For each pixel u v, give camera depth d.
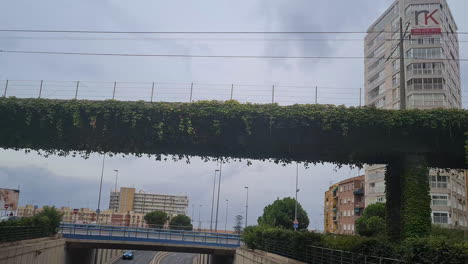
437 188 54.97
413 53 60.56
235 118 19.61
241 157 21.41
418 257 15.22
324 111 19.50
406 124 19.38
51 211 39.56
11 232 28.48
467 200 63.25
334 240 24.50
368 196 69.12
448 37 63.59
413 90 59.41
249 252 34.84
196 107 20.02
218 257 54.72
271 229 35.56
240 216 74.06
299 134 19.97
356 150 20.52
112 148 21.20
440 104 58.16
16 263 26.88
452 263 13.61
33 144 21.06
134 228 44.94
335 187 91.75
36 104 20.34
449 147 20.00
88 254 50.47
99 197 65.19
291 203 74.75
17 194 41.75
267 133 20.03
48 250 34.19
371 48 72.38
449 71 62.72
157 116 20.06
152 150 21.28
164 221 102.75
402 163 20.81
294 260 26.52
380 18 70.19
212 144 20.70
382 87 67.56
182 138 20.14
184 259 78.75
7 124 20.64
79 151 21.53
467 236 27.20
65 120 20.45
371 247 18.84
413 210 19.83
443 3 62.97
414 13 62.03
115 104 20.27
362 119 19.36
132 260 70.19
